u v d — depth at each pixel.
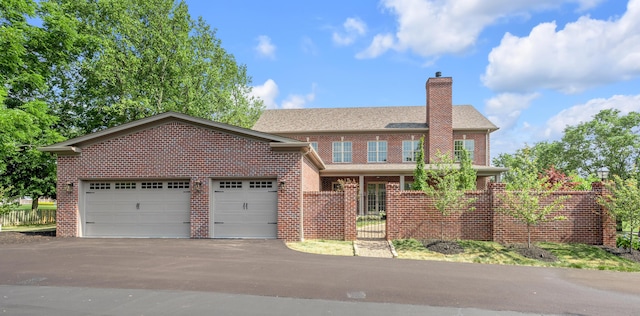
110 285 8.09
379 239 15.17
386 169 26.12
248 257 11.36
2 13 19.78
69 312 6.39
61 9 23.31
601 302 7.36
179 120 15.24
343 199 15.25
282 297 7.32
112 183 15.64
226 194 15.24
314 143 29.81
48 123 21.16
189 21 30.70
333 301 7.10
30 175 27.50
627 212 12.97
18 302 6.91
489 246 13.71
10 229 22.70
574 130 41.72
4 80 19.81
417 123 29.98
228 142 15.09
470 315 6.45
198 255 11.56
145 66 26.47
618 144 38.50
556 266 11.71
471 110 31.42
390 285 8.34
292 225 14.77
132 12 26.84
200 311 6.47
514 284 8.72
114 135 15.39
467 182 20.67
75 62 25.73
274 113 33.22
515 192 14.21
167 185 15.46
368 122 30.53
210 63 30.81
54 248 12.70
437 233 15.02
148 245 13.34
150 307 6.66
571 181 19.83
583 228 14.40
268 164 14.96
